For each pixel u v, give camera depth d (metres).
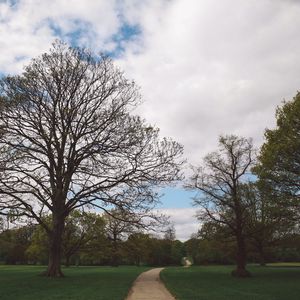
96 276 38.22
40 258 81.56
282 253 86.62
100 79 35.28
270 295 22.97
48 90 33.94
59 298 19.77
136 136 33.06
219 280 35.41
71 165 33.66
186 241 108.38
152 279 35.88
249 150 43.25
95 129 33.59
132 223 34.03
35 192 33.41
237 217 42.62
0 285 28.00
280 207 37.81
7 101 32.44
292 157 35.69
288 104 36.72
